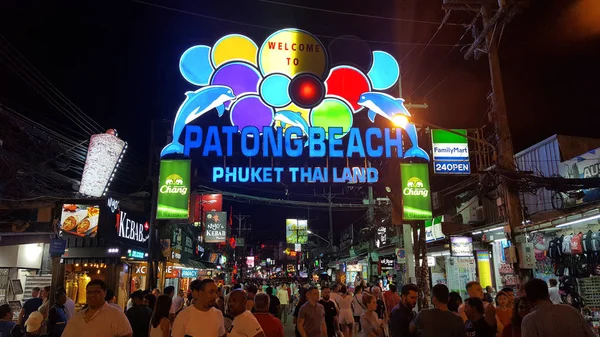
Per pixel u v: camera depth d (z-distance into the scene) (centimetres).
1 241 1216
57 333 857
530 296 454
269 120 1398
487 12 1313
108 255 1548
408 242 2028
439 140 1500
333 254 4847
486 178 1279
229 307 547
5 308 827
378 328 919
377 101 1438
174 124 1366
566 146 1630
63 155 1282
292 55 1444
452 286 2067
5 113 1088
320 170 1359
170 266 2277
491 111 1278
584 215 1000
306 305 841
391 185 1431
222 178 1338
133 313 785
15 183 1158
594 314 1167
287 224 5219
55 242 1152
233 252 6388
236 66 1427
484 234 1711
